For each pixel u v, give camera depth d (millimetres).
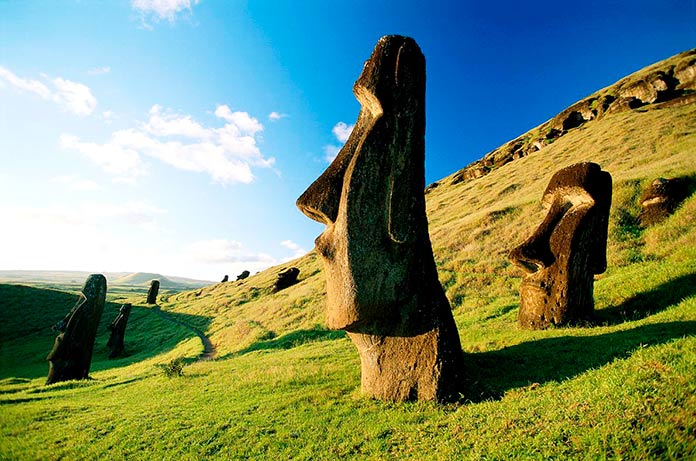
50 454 5793
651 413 3805
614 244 16359
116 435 6395
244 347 20203
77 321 14352
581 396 4742
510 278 18188
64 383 12367
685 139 28938
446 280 19969
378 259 6277
